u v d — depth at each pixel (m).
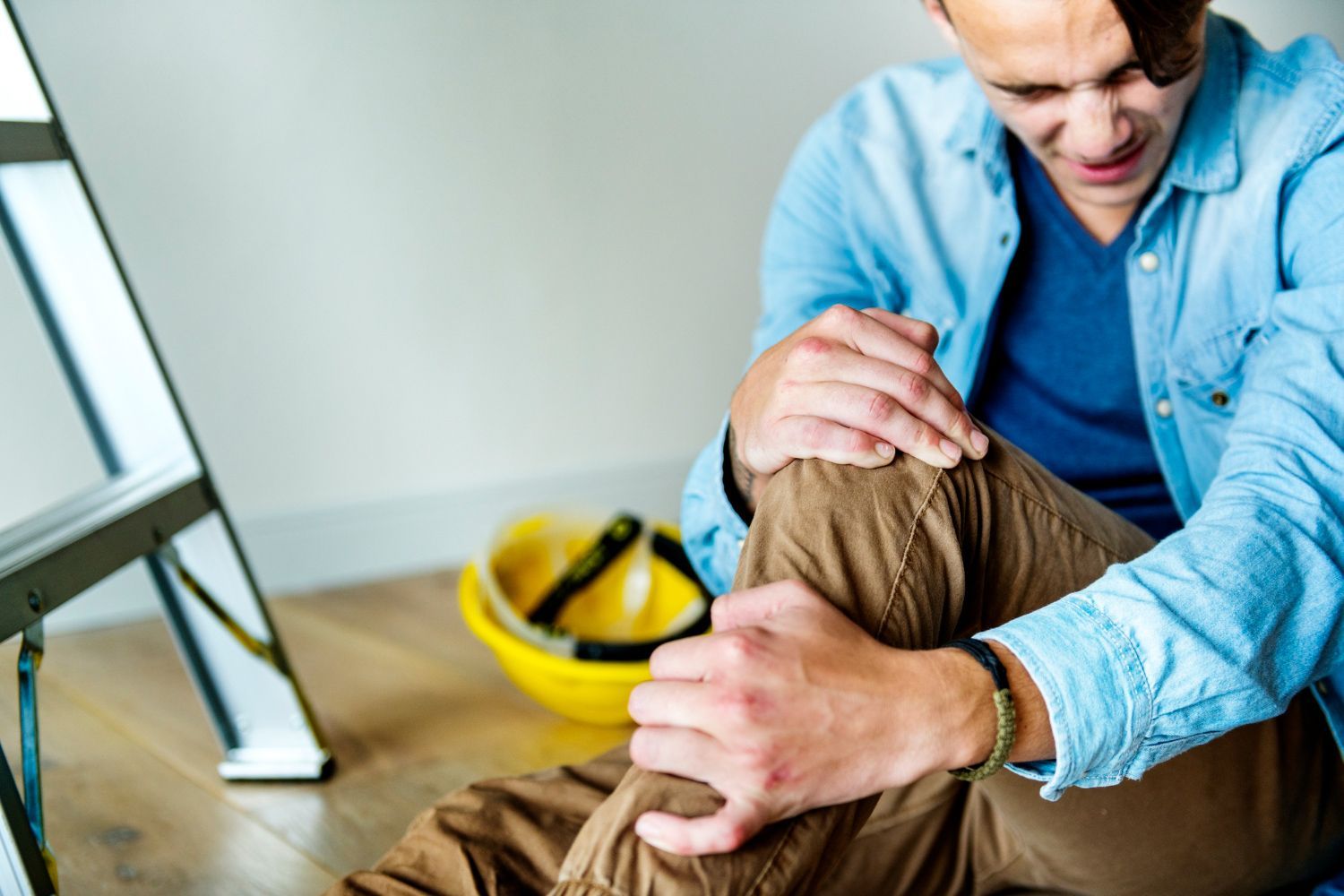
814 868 0.72
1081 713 0.75
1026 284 1.23
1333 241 1.03
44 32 1.82
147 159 1.91
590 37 2.00
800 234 1.38
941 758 0.72
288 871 1.39
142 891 1.36
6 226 1.39
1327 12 1.92
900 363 0.86
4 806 1.05
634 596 1.90
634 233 2.12
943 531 0.82
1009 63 0.95
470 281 2.07
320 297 2.02
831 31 2.09
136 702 1.80
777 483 0.85
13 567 1.17
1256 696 0.79
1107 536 0.94
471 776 1.58
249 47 1.89
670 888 0.66
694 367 2.22
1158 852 1.00
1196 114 1.10
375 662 1.89
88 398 1.47
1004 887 1.16
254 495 2.10
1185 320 1.15
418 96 1.96
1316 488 0.87
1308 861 1.04
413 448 2.14
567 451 2.21
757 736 0.68
